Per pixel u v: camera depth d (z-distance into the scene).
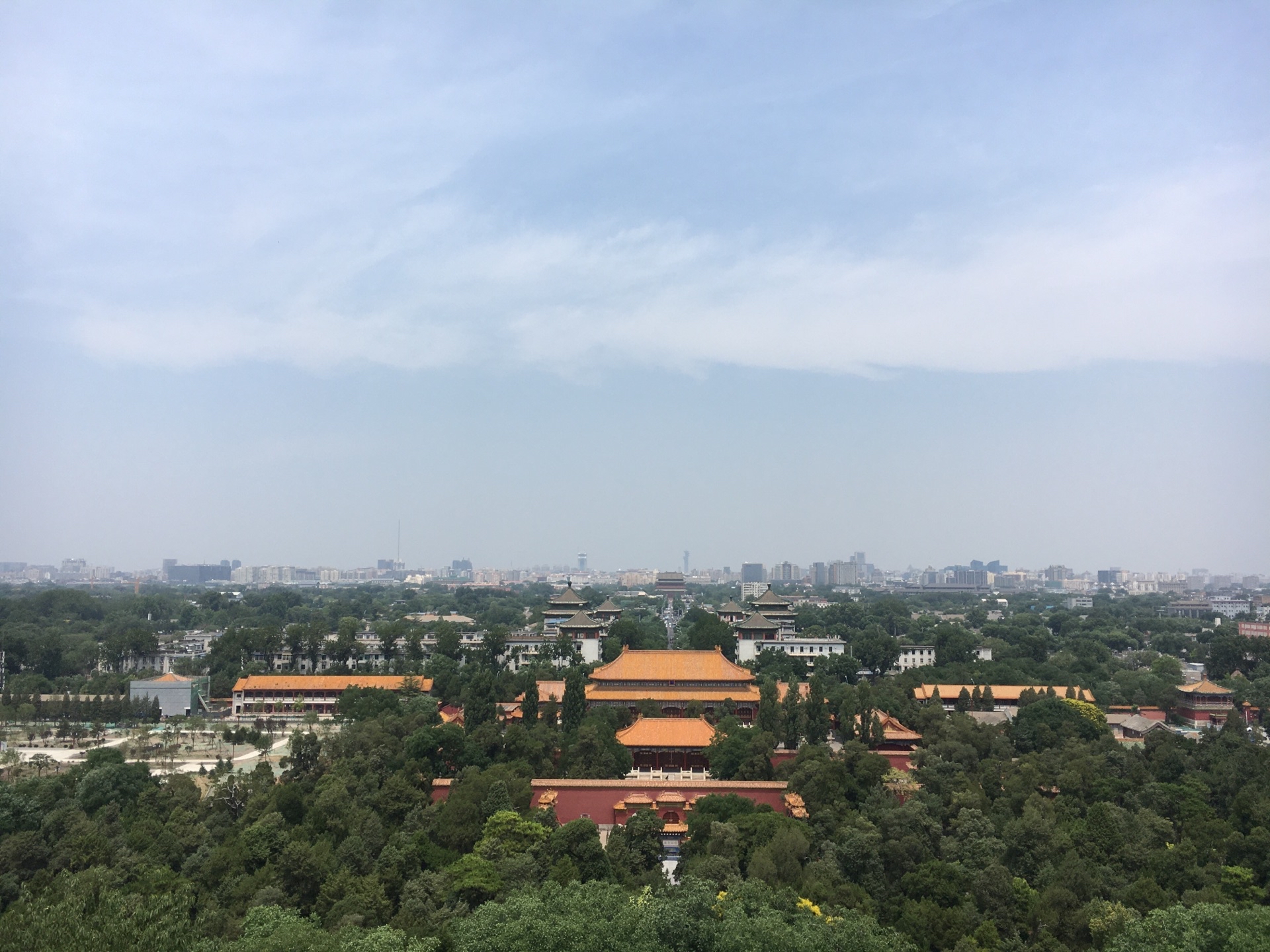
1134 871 138.88
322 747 180.38
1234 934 107.12
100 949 105.69
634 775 189.00
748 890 121.25
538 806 163.00
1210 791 161.88
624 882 138.38
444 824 146.88
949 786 162.88
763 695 193.75
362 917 121.69
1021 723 193.75
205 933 117.50
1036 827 140.50
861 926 109.56
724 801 156.38
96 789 162.00
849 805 157.25
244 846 138.50
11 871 136.25
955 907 126.88
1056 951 117.50
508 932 108.69
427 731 175.25
